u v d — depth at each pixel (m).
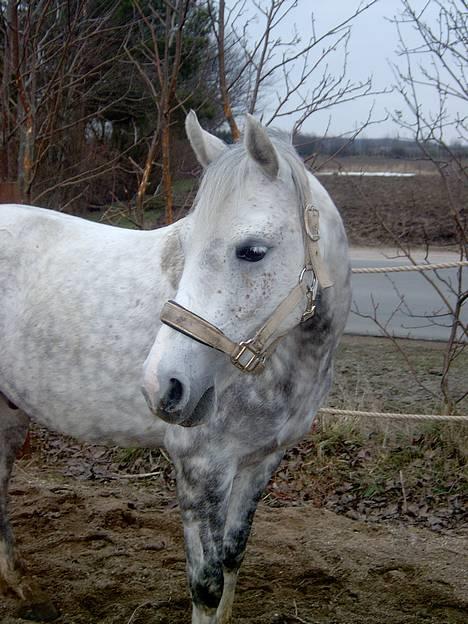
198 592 2.32
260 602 2.93
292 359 2.28
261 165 1.97
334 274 2.29
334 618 2.84
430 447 4.30
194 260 2.00
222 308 1.97
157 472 4.27
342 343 6.87
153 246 2.52
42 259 2.66
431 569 3.20
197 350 1.97
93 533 3.43
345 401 4.76
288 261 2.01
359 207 14.71
